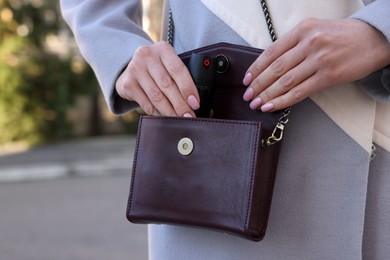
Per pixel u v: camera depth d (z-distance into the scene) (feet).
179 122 3.58
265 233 3.49
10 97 34.73
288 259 3.58
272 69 3.34
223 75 3.64
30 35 35.47
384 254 3.65
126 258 14.94
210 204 3.44
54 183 26.86
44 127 36.11
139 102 3.80
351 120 3.50
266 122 3.51
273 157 3.44
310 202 3.54
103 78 4.01
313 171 3.54
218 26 3.74
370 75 3.42
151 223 3.72
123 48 3.96
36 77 35.37
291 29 3.35
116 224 18.40
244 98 3.47
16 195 23.89
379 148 3.60
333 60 3.22
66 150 34.22
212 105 3.68
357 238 3.51
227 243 3.68
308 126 3.54
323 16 3.54
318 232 3.54
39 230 17.89
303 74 3.27
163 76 3.65
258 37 3.62
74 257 15.11
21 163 30.78
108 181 27.04
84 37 4.15
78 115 38.78
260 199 3.37
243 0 3.67
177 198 3.54
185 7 3.94
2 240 16.89
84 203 21.84
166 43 3.76
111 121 39.83
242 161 3.36
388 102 3.44
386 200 3.62
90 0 4.28
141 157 3.70
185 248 3.84
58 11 36.32
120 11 4.23
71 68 36.50
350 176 3.52
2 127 34.88
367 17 3.25
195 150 3.51
